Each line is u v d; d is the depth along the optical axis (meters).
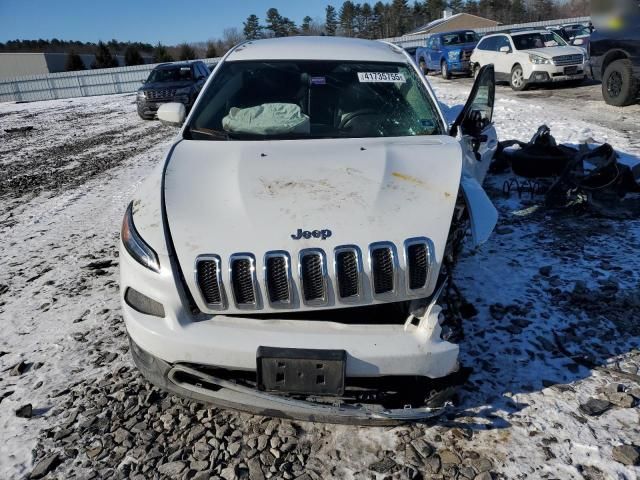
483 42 16.05
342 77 3.31
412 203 2.20
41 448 2.27
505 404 2.41
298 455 2.18
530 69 13.33
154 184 2.44
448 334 2.07
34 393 2.64
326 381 1.94
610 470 2.04
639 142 7.04
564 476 2.03
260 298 2.00
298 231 2.05
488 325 3.02
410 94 3.29
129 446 2.26
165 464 2.16
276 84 3.28
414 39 33.91
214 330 2.00
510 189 5.36
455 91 14.47
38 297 3.76
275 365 1.94
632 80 9.61
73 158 9.66
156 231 2.13
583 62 13.16
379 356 1.95
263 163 2.48
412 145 2.75
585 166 5.41
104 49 52.81
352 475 2.07
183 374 2.16
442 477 2.05
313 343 1.95
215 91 3.27
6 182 7.92
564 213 4.71
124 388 2.63
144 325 2.05
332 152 2.62
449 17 59.38
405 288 2.03
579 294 3.31
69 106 23.06
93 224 5.45
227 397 2.13
